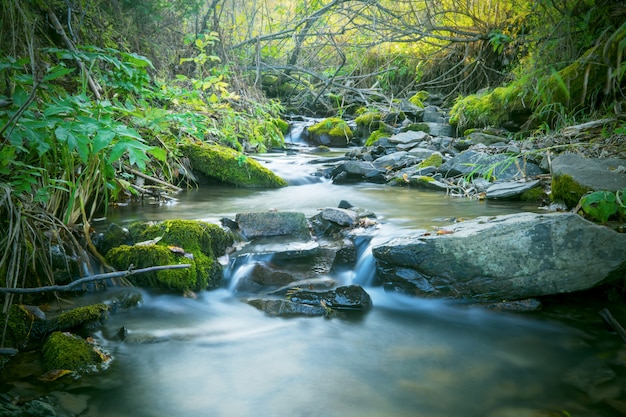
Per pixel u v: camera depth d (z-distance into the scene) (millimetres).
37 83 2719
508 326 2936
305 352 2648
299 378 2391
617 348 2637
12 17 3693
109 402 2158
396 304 3301
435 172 6555
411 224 4211
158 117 4508
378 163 7320
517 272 3145
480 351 2654
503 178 5820
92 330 2801
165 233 3572
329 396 2246
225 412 2115
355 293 3213
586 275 3131
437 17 12344
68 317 2748
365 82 14234
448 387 2312
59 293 3105
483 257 3166
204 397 2219
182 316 3064
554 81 7125
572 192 4465
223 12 12516
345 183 6684
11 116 2701
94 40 5969
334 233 4094
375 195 5754
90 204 4691
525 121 8117
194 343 2719
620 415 2068
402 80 14484
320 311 3098
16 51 3998
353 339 2807
